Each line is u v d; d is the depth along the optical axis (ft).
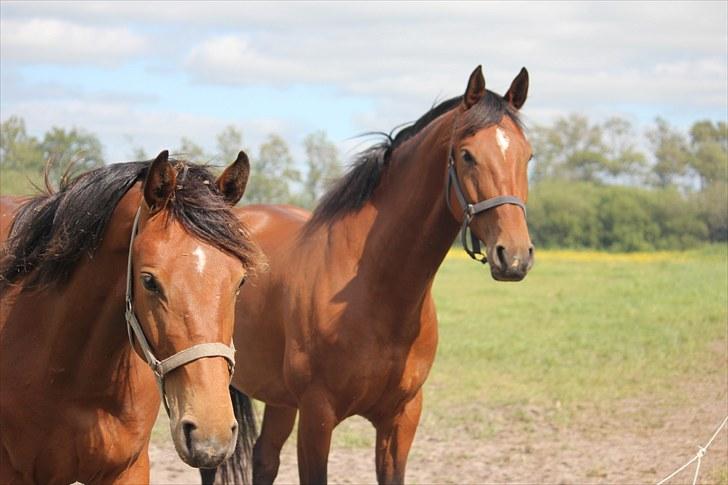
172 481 25.52
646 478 24.64
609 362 41.60
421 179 17.89
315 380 18.11
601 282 76.23
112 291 12.91
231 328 11.39
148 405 14.08
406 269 17.67
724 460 25.96
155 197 11.44
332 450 28.66
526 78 18.29
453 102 18.88
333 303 17.98
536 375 39.27
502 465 26.50
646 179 176.45
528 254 16.57
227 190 12.38
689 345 44.39
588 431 30.27
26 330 13.62
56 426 13.53
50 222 13.66
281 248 19.83
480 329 51.44
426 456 27.55
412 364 18.17
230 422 10.82
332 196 19.16
